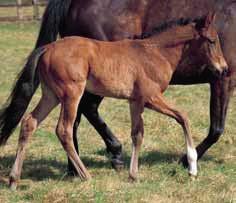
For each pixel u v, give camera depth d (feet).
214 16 20.42
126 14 21.89
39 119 20.06
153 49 20.06
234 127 28.60
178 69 21.25
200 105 33.22
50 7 21.85
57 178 21.26
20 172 19.86
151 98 19.85
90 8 21.88
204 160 23.43
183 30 20.24
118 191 19.01
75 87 19.30
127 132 28.02
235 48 21.40
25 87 19.67
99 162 23.56
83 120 29.86
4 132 20.40
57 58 19.25
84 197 18.28
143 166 22.40
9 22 73.05
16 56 52.11
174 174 20.94
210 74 21.42
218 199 18.51
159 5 21.79
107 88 19.88
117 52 19.80
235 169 22.04
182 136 27.02
